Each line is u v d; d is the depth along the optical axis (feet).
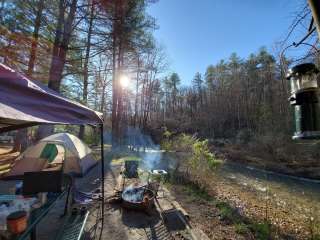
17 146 37.70
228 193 24.77
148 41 38.88
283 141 51.60
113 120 51.90
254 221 15.92
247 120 91.56
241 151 62.18
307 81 3.50
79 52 31.45
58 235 8.94
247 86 101.35
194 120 113.70
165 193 19.04
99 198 14.49
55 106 6.72
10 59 24.58
